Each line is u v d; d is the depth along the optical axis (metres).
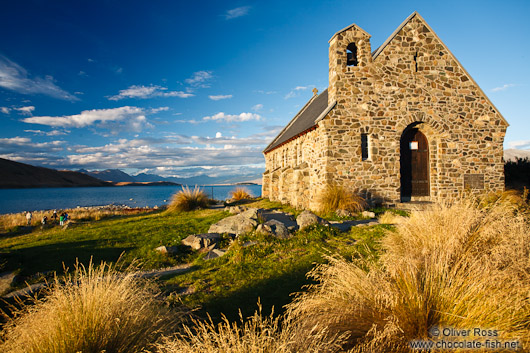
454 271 3.80
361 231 9.99
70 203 64.06
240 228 10.78
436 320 3.42
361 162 16.20
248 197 29.98
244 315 5.00
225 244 9.77
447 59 16.98
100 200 73.38
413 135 17.50
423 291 3.65
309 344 3.21
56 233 15.58
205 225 13.82
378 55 16.48
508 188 18.16
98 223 18.55
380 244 7.71
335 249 8.09
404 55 16.67
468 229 4.99
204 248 9.68
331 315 3.66
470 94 17.05
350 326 3.57
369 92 16.39
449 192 16.75
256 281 6.34
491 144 17.12
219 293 5.95
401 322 3.44
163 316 4.23
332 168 16.00
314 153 17.84
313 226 10.10
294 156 22.48
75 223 20.81
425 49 16.84
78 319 3.60
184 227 13.63
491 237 4.86
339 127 16.14
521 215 5.46
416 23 16.86
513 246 4.39
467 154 16.94
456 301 3.45
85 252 10.16
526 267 3.89
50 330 3.51
